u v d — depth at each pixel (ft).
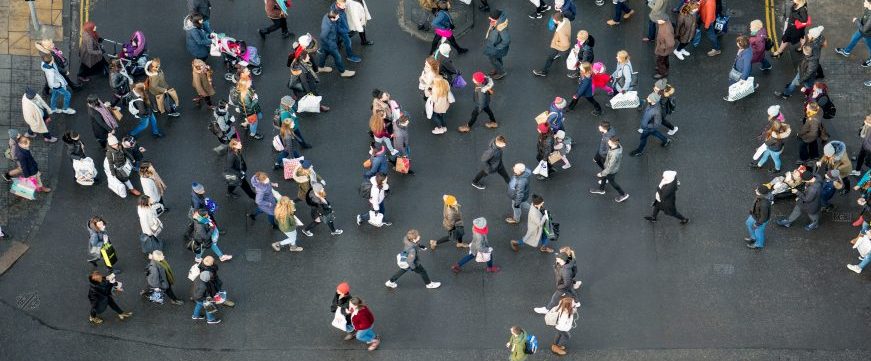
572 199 84.43
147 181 78.74
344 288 71.31
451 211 75.87
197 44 89.20
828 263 80.53
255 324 77.41
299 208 83.61
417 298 78.74
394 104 84.23
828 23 96.32
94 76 91.66
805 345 76.38
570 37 92.07
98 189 84.69
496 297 78.79
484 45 95.14
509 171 85.92
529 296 78.79
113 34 95.20
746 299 78.79
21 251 80.94
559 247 81.46
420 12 97.09
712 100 91.09
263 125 88.99
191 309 78.02
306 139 88.28
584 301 78.69
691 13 89.61
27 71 91.91
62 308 78.13
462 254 80.94
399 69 93.40
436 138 88.38
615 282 79.71
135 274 79.92
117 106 87.56
